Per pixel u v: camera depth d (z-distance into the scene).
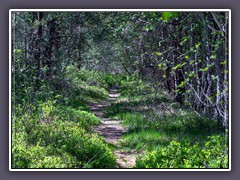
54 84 19.59
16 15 15.47
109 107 21.95
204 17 10.62
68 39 22.52
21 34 16.11
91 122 15.75
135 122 15.58
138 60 21.16
